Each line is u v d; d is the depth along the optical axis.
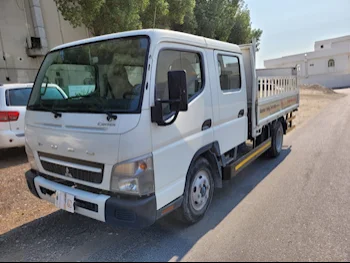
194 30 18.11
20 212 3.99
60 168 3.02
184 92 2.50
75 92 2.98
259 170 5.46
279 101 6.17
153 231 3.31
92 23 11.85
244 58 4.68
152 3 12.45
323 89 30.61
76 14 10.98
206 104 3.38
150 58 2.60
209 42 3.51
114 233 3.33
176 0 14.09
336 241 2.98
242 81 4.31
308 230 3.22
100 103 2.71
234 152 4.25
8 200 4.34
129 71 2.68
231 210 3.79
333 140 7.78
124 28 11.39
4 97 5.89
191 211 3.32
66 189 2.94
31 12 13.95
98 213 2.67
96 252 2.96
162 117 2.59
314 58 48.34
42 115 3.14
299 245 2.94
